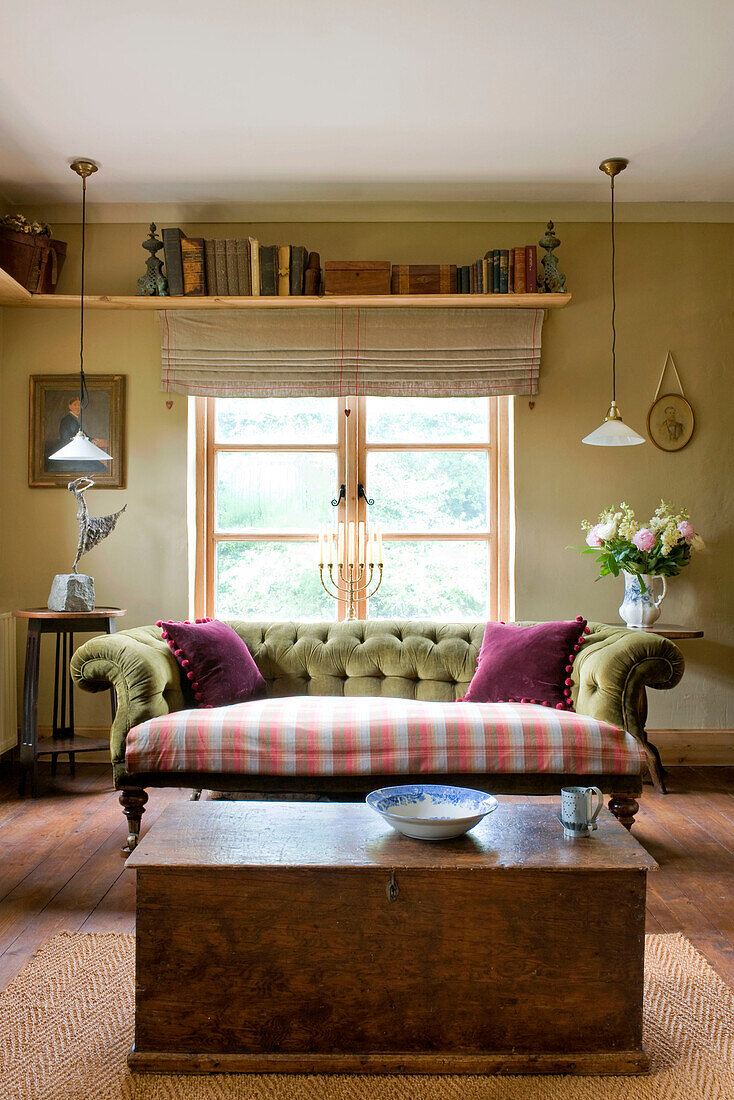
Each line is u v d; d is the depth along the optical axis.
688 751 4.58
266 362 4.53
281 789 3.01
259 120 3.74
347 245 4.61
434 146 3.99
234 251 4.39
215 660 3.47
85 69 3.33
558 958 1.87
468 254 4.61
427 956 1.87
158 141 3.92
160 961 1.87
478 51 3.23
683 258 4.61
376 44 3.18
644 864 1.88
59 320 4.60
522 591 4.58
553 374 4.59
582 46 3.20
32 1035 1.99
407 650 3.82
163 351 4.52
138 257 4.62
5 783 4.18
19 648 4.61
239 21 3.04
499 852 1.96
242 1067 1.85
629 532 4.18
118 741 3.10
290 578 4.71
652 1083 1.83
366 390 4.52
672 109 3.67
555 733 3.01
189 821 2.20
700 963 2.36
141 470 4.60
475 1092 1.79
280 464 4.71
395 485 4.71
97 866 3.07
